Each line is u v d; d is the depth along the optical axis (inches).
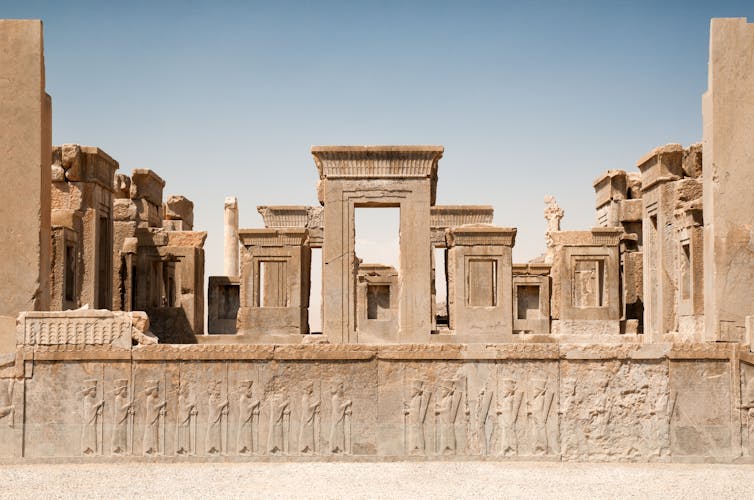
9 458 604.7
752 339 623.2
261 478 549.6
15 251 658.8
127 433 609.9
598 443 616.4
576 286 1207.6
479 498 489.7
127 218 1058.7
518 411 617.0
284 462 609.0
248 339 979.9
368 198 845.2
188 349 613.6
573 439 616.1
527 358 619.2
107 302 972.6
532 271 1127.6
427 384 617.9
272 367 616.1
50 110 693.9
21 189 661.9
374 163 845.8
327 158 845.8
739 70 669.9
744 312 655.1
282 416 614.5
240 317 1034.7
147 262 1040.2
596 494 502.0
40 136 666.8
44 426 608.4
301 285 1063.0
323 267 842.2
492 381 618.5
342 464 601.0
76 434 608.7
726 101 668.1
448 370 619.2
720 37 671.1
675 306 864.3
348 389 616.7
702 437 617.6
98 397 610.9
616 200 1171.3
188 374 614.2
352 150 844.6
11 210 660.1
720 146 665.0
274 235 1059.3
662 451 616.1
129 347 612.7
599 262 1114.1
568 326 1043.3
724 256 659.4
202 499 488.1
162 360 613.3
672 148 871.1
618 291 1048.8
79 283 912.9
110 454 608.1
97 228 933.2
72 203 914.1
